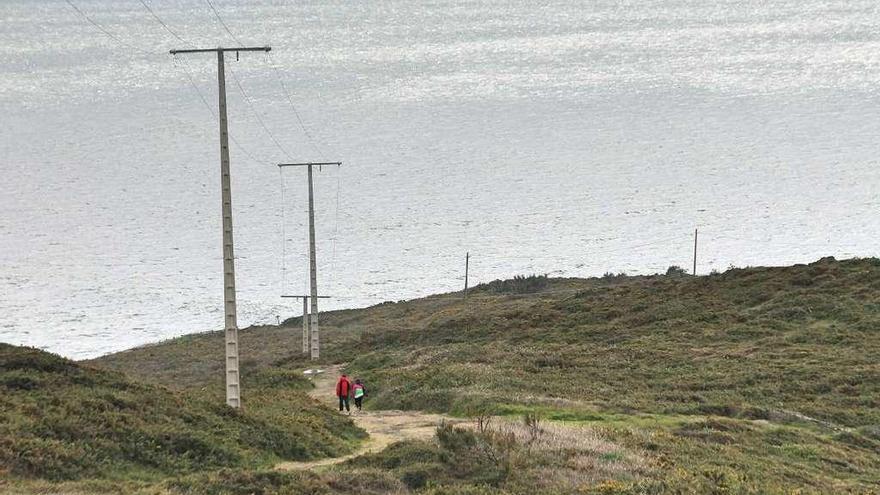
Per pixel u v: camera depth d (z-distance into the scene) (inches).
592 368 6904.5
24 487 3026.6
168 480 3208.7
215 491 3080.7
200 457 3720.5
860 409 5654.5
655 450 4163.4
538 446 3868.1
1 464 3201.3
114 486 3152.1
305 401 5383.9
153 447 3651.6
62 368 4352.9
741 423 5039.4
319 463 3983.8
